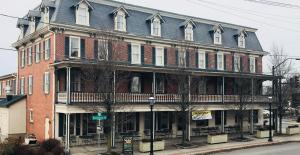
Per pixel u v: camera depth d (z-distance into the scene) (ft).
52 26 102.94
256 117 150.92
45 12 110.63
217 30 140.87
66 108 94.84
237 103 123.75
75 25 105.70
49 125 106.11
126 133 112.47
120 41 108.78
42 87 113.09
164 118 123.13
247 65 151.02
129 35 115.55
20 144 79.25
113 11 114.42
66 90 99.66
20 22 133.18
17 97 127.44
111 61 92.07
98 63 92.22
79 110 95.91
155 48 123.44
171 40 125.29
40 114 114.01
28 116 124.77
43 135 110.52
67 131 94.84
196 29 136.98
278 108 142.92
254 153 93.81
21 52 136.26
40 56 115.75
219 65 141.38
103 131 107.34
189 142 109.19
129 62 115.55
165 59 125.18
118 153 89.56
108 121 89.81
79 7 107.96
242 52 148.66
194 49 132.46
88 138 104.17
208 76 129.39
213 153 93.97
